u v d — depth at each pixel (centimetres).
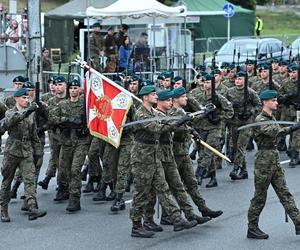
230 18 4134
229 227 1169
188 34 3266
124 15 2672
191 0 4028
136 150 1091
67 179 1383
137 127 1084
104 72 2608
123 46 2703
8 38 2625
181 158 1179
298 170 1711
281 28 5919
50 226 1199
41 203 1380
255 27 4269
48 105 1420
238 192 1462
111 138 1288
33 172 1230
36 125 1266
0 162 1812
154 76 2639
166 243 1078
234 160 1605
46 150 2039
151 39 3147
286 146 2008
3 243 1098
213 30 4053
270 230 1148
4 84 2369
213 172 1522
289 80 1845
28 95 1271
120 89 1273
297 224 1084
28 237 1132
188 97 1444
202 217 1170
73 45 3356
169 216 1109
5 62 2366
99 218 1254
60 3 5353
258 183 1077
